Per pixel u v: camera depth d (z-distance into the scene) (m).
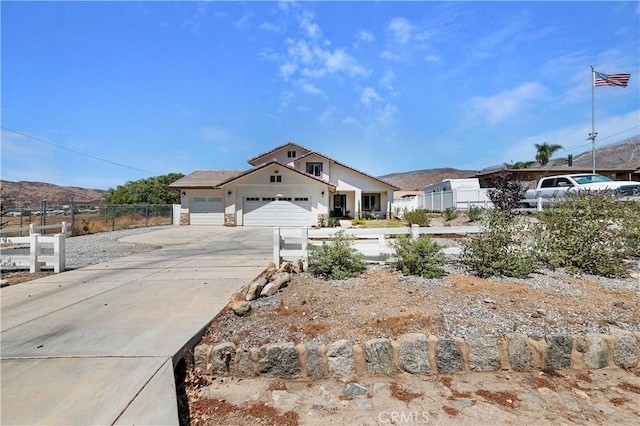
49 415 2.44
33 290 5.66
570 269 5.86
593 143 20.56
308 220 19.69
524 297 4.57
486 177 26.66
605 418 2.72
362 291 5.07
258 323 4.09
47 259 7.12
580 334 3.62
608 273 5.69
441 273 5.74
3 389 2.74
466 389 3.18
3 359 3.21
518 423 2.67
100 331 3.83
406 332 3.72
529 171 25.20
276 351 3.46
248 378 3.43
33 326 4.02
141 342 3.51
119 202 35.84
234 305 4.38
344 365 3.45
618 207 6.02
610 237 5.77
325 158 23.53
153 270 7.17
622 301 4.41
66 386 2.78
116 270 7.22
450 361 3.47
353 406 2.94
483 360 3.48
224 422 2.74
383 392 3.15
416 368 3.47
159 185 37.31
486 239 6.03
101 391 2.72
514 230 5.96
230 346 3.54
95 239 13.75
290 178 19.75
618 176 25.45
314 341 3.63
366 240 9.33
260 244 11.88
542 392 3.11
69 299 5.11
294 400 3.05
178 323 4.01
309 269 6.54
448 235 11.32
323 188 19.69
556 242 6.12
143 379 2.88
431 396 3.07
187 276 6.55
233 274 6.68
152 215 21.34
